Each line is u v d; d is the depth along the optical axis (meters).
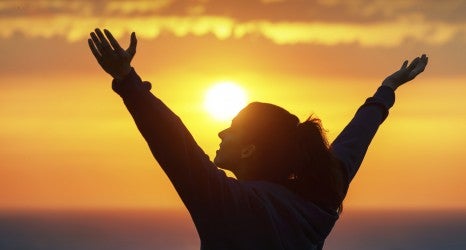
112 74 4.21
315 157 4.59
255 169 4.62
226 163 4.67
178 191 4.27
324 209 4.63
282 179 4.61
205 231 4.34
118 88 4.19
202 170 4.23
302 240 4.51
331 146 5.07
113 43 4.15
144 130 4.19
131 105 4.18
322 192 4.61
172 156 4.19
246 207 4.36
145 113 4.18
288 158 4.60
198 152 4.25
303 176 4.61
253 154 4.62
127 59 4.18
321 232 4.60
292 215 4.48
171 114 4.23
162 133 4.18
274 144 4.60
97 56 4.17
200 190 4.24
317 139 4.60
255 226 4.36
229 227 4.32
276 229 4.41
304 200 4.59
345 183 4.92
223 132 4.71
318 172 4.59
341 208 4.77
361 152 5.08
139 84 4.20
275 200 4.49
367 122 5.25
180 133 4.20
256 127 4.61
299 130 4.62
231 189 4.32
